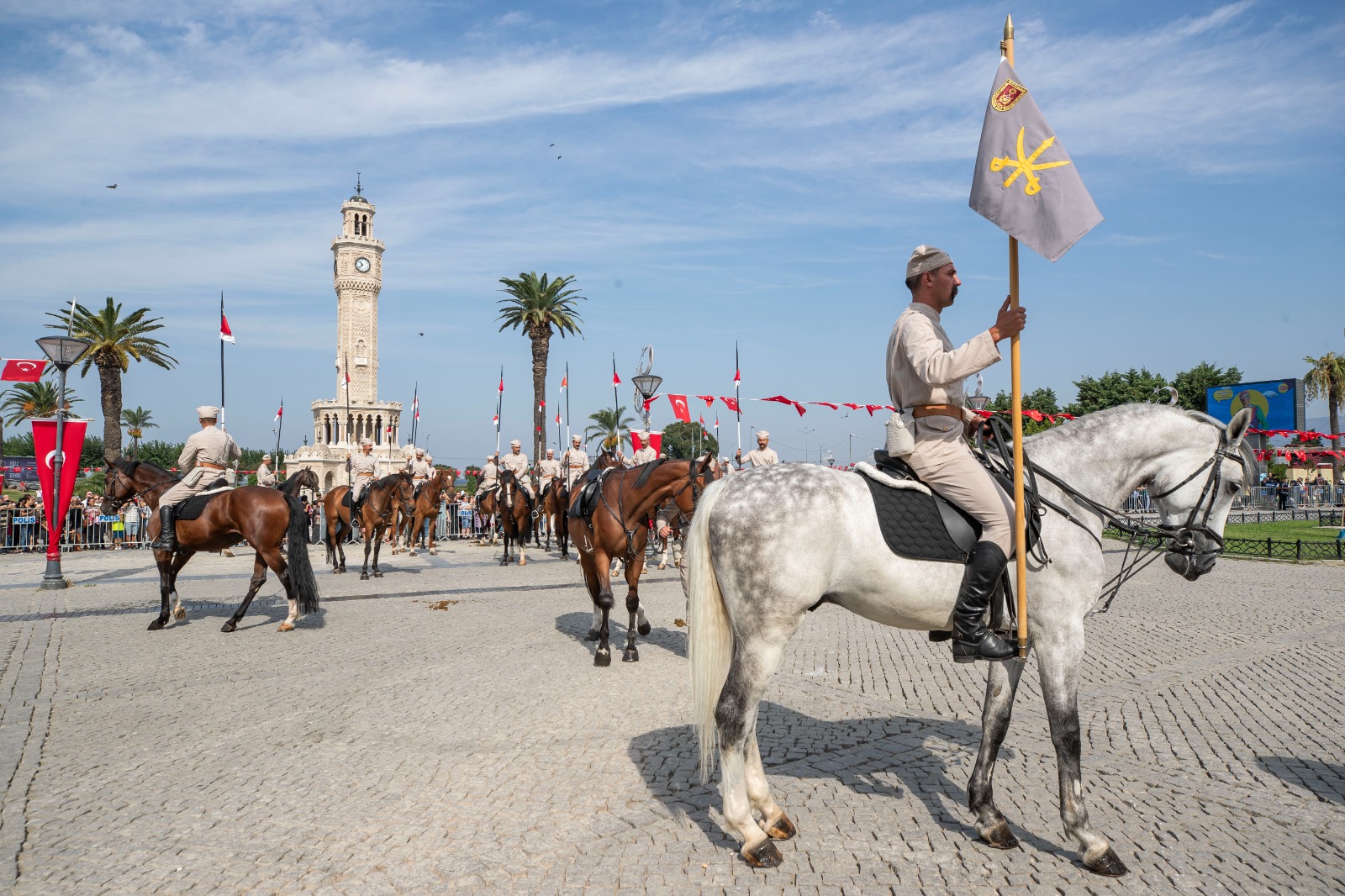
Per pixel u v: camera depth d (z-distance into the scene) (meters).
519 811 4.66
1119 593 13.70
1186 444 4.62
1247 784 5.07
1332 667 8.21
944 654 9.04
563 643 9.68
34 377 16.34
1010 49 4.27
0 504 23.80
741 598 4.13
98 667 8.48
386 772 5.32
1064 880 3.88
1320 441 32.75
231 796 4.94
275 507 10.50
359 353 90.38
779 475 4.30
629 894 3.72
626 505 8.49
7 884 3.84
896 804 4.80
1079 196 3.95
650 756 5.59
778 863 4.00
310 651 9.29
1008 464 4.28
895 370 4.28
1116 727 6.27
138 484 11.32
